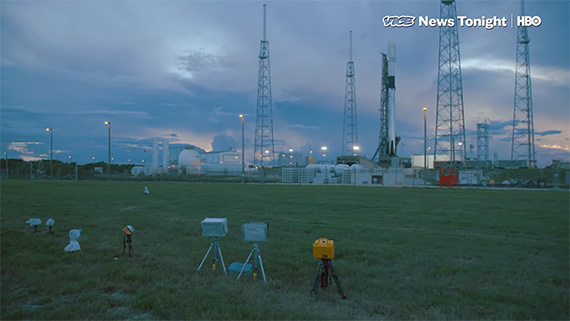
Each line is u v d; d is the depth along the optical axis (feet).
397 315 19.61
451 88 230.89
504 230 45.88
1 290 24.07
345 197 98.78
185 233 43.80
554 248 35.47
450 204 79.61
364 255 32.24
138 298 22.02
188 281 25.58
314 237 41.24
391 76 336.90
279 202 83.10
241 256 32.45
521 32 263.29
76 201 84.07
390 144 338.13
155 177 256.93
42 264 29.81
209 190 128.06
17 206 73.05
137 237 41.32
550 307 20.43
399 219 55.72
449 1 230.48
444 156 350.23
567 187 159.63
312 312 19.71
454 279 25.85
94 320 19.01
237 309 20.04
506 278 26.16
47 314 19.63
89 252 33.81
